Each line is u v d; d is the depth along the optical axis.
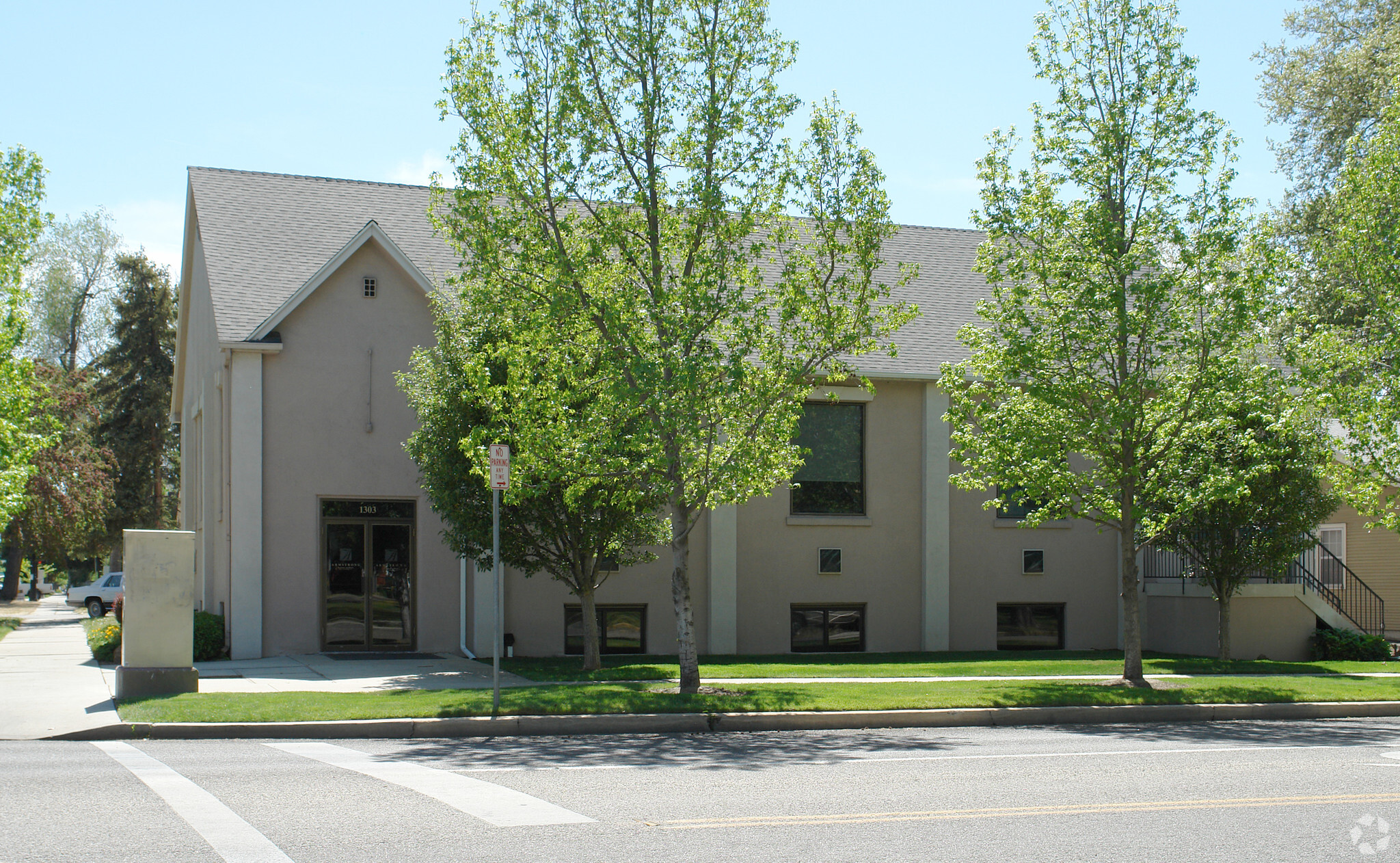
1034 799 8.26
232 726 12.13
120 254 53.88
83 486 41.81
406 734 12.28
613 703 13.38
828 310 14.40
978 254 16.30
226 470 21.20
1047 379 15.78
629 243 14.64
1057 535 24.56
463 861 6.26
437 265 23.02
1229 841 6.88
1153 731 13.03
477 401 17.05
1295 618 22.98
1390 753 10.93
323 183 25.00
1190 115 15.34
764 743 11.66
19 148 19.16
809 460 23.39
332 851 6.48
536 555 18.83
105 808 7.80
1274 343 20.34
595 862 6.25
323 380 21.08
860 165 14.43
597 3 14.35
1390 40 28.56
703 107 14.24
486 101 14.23
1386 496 25.98
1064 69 15.77
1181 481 16.41
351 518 21.20
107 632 21.11
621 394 13.62
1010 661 20.89
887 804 8.00
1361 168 18.28
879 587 23.47
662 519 19.45
